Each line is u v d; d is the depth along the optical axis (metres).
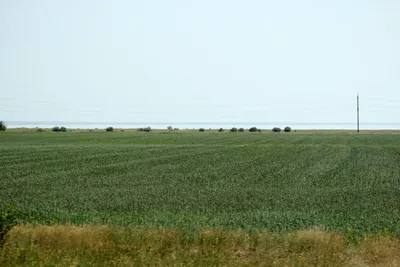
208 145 108.94
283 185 43.59
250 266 13.98
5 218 17.56
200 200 34.22
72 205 32.00
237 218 25.67
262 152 86.88
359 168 59.19
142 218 25.73
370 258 15.22
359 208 30.95
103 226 20.44
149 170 56.31
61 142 122.00
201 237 17.33
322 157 75.88
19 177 49.53
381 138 157.88
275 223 23.91
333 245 16.16
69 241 16.64
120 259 14.41
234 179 47.88
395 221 25.28
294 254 15.34
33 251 15.20
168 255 14.97
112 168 58.53
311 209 30.48
